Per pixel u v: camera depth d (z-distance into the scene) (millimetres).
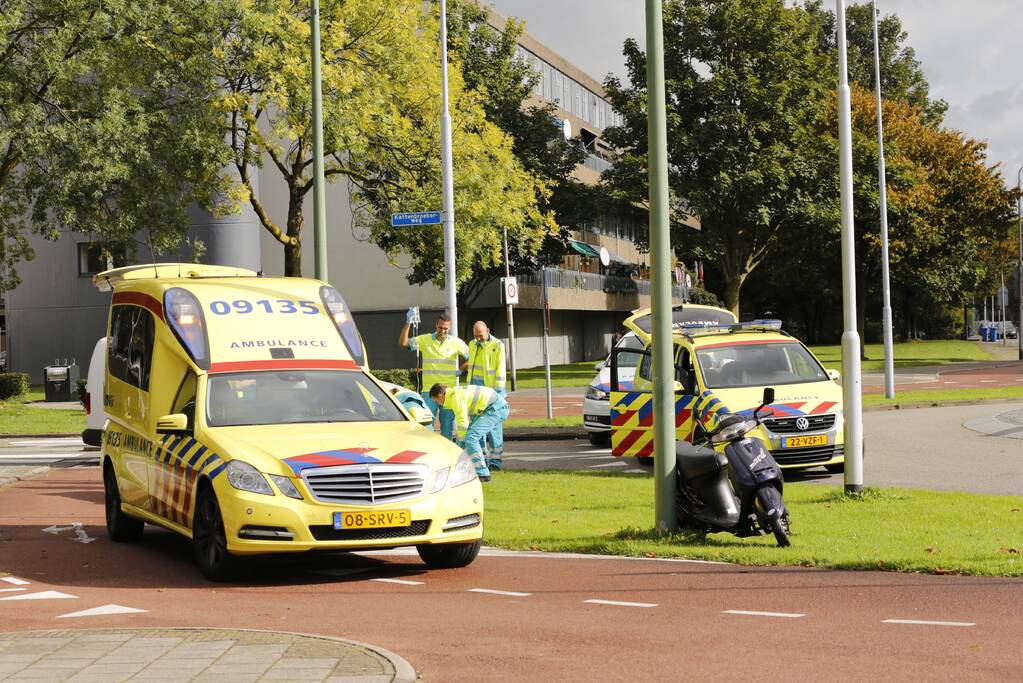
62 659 9375
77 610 12234
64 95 45812
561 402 52438
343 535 13586
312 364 16172
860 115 94688
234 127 45750
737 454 15523
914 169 92438
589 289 98938
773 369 25547
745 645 10031
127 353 17562
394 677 8695
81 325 78875
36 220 46156
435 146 47812
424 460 14172
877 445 29391
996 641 9930
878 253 93125
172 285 16750
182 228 47062
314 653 9492
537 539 16438
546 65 102000
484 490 22031
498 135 50250
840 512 18219
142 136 44906
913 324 133125
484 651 9945
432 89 48125
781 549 14930
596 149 112500
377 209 50062
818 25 76688
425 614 11719
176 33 44656
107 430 17984
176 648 9727
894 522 17000
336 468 13711
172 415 14969
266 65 43781
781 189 71125
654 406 16344
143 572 14852
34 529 18922
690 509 16297
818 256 97250
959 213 92250
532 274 84188
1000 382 58250
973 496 19672
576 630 10797
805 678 8836
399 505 13734
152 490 15898
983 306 186250
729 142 71312
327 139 45312
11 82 43438
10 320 80125
